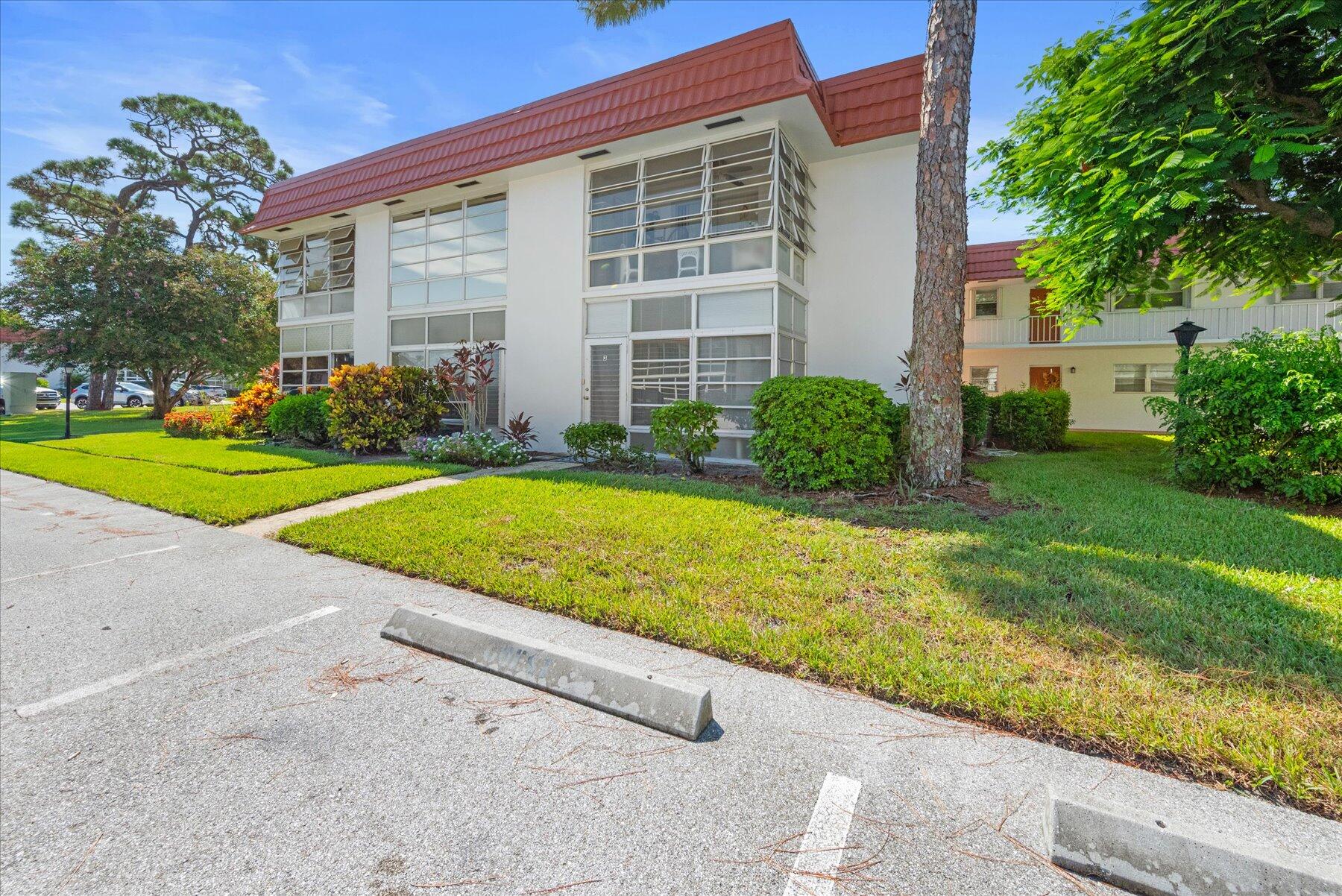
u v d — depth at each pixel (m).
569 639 3.08
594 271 10.56
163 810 1.86
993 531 4.80
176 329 19.62
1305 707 2.27
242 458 9.82
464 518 5.45
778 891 1.54
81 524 5.71
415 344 12.82
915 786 1.94
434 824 1.80
